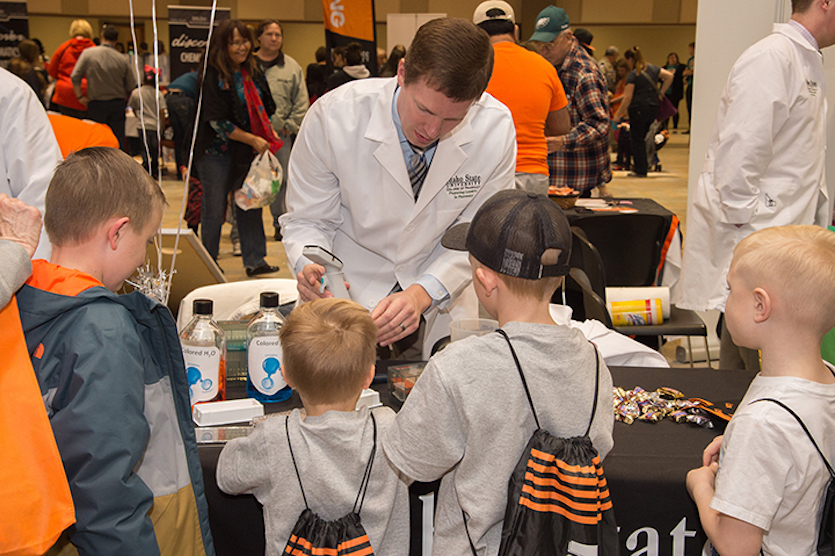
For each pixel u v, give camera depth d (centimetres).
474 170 183
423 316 196
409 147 177
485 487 107
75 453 94
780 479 102
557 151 384
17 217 110
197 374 139
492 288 113
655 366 196
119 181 107
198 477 116
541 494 105
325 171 183
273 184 440
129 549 95
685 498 125
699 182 267
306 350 113
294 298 235
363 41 524
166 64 963
